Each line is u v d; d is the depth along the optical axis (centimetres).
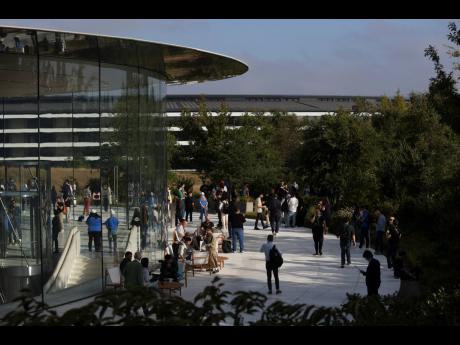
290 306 564
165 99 2336
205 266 2089
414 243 2122
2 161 1689
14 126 1678
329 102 10888
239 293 529
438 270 1166
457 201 1180
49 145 1695
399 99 5856
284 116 7094
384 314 729
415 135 3644
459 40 1241
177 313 485
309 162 3838
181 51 1809
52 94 1689
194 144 5341
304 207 3575
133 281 1520
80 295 1781
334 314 593
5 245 1684
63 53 1698
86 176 1797
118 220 1936
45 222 1695
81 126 1772
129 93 1989
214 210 4341
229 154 4712
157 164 2242
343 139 3719
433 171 2692
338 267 2259
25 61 1634
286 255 2525
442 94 1255
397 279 2031
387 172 3309
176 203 3400
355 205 3253
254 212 4341
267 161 4841
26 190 1686
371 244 2848
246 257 2472
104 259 1867
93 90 1812
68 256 1753
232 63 2066
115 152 1914
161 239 2280
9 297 1664
